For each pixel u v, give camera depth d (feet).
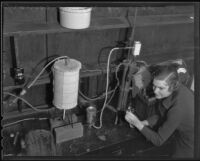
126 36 4.97
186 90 4.48
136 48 4.50
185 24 5.34
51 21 4.22
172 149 4.35
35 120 4.68
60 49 4.59
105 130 4.62
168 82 4.35
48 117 4.75
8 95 4.49
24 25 3.98
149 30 5.10
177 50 5.48
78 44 4.69
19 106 4.70
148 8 4.83
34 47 4.37
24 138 4.30
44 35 4.33
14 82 4.30
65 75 4.01
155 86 4.46
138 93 4.94
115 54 5.10
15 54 4.25
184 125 4.34
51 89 4.87
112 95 5.19
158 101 4.69
